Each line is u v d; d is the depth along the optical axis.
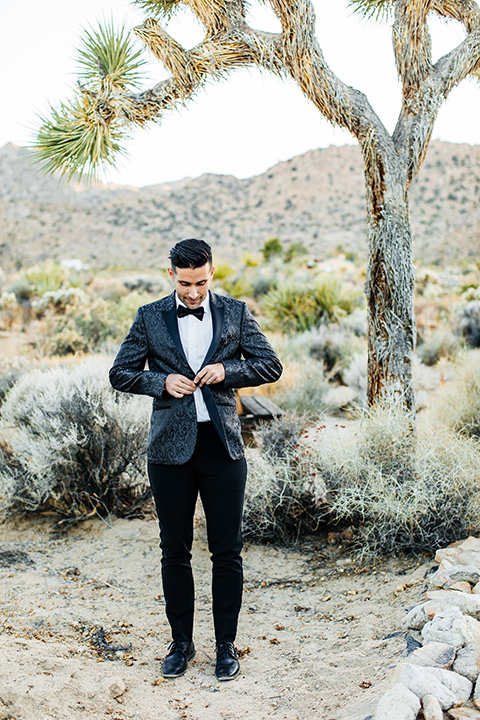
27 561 3.91
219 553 2.62
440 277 23.05
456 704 1.94
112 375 2.61
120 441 4.62
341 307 14.09
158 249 95.75
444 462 3.83
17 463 4.76
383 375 4.09
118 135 4.39
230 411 2.61
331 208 106.81
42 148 4.34
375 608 3.00
